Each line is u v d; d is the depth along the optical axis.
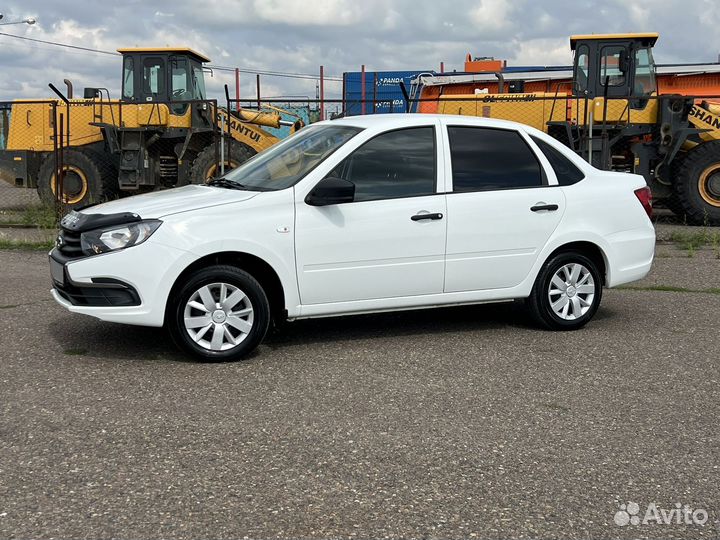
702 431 4.62
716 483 3.92
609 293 8.84
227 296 5.86
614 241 7.03
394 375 5.62
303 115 19.53
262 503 3.61
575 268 6.96
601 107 15.40
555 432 4.56
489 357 6.12
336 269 6.13
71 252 5.82
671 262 10.99
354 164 6.25
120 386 5.27
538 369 5.82
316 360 5.98
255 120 16.98
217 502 3.61
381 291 6.31
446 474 3.96
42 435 4.38
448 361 6.00
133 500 3.62
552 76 20.28
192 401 5.00
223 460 4.08
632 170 15.71
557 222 6.80
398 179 6.36
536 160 6.88
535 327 7.13
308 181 6.09
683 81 20.42
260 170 6.61
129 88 16.75
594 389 5.38
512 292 6.77
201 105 16.41
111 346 6.27
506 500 3.68
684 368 5.90
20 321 7.07
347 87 28.70
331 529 3.37
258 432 4.48
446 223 6.41
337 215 6.09
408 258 6.33
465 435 4.49
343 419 4.71
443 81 21.31
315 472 3.95
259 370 5.70
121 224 5.69
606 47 15.59
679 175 15.48
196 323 5.79
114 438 4.36
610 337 6.81
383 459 4.13
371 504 3.62
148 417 4.69
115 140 16.33
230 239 5.77
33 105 17.06
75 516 3.46
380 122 6.47
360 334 6.82
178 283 5.77
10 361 5.83
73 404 4.90
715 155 15.20
